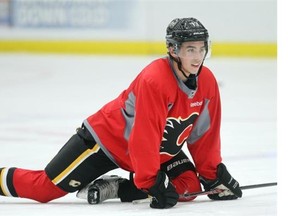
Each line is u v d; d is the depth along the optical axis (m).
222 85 27.56
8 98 24.42
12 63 34.28
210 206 9.45
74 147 9.46
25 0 36.59
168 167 9.86
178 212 9.05
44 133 17.42
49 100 23.86
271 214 8.95
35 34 36.91
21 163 13.50
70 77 29.88
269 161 13.45
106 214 9.03
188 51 8.74
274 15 34.66
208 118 9.55
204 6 35.03
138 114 8.90
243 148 15.11
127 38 36.12
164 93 8.86
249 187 10.11
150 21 35.72
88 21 36.41
